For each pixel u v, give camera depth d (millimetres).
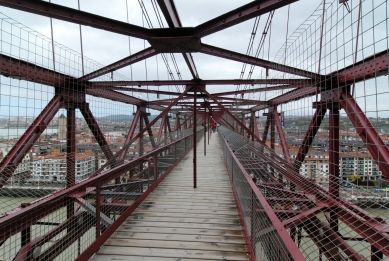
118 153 7281
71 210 4898
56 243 3352
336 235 3490
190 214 4340
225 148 9578
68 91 6816
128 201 7367
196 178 6691
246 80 7363
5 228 2555
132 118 11922
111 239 3387
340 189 3902
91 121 7785
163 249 3131
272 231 1933
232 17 3389
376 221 2949
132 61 6242
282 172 5062
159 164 8414
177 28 3891
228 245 3240
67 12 3527
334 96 5641
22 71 5133
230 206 4770
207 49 5250
